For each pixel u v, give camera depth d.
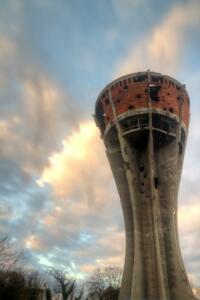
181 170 39.72
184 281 33.44
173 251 34.59
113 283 67.06
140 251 34.69
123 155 38.41
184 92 41.59
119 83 41.53
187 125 41.81
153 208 35.69
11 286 38.06
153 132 38.66
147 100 39.16
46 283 52.91
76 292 57.00
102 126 44.00
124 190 38.44
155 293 33.28
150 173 37.19
